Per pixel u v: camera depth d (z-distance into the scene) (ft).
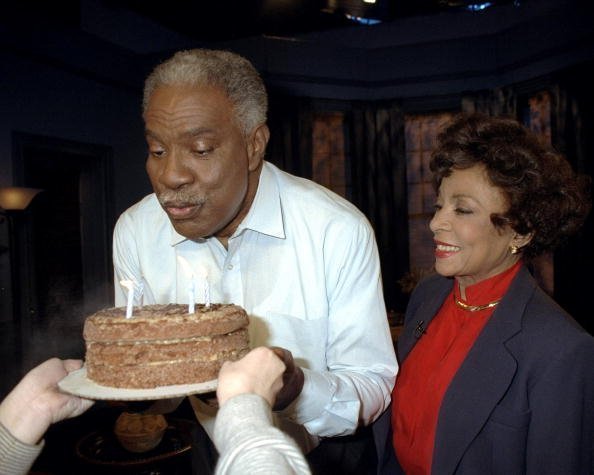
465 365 4.41
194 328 3.45
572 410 3.92
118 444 8.09
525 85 21.53
